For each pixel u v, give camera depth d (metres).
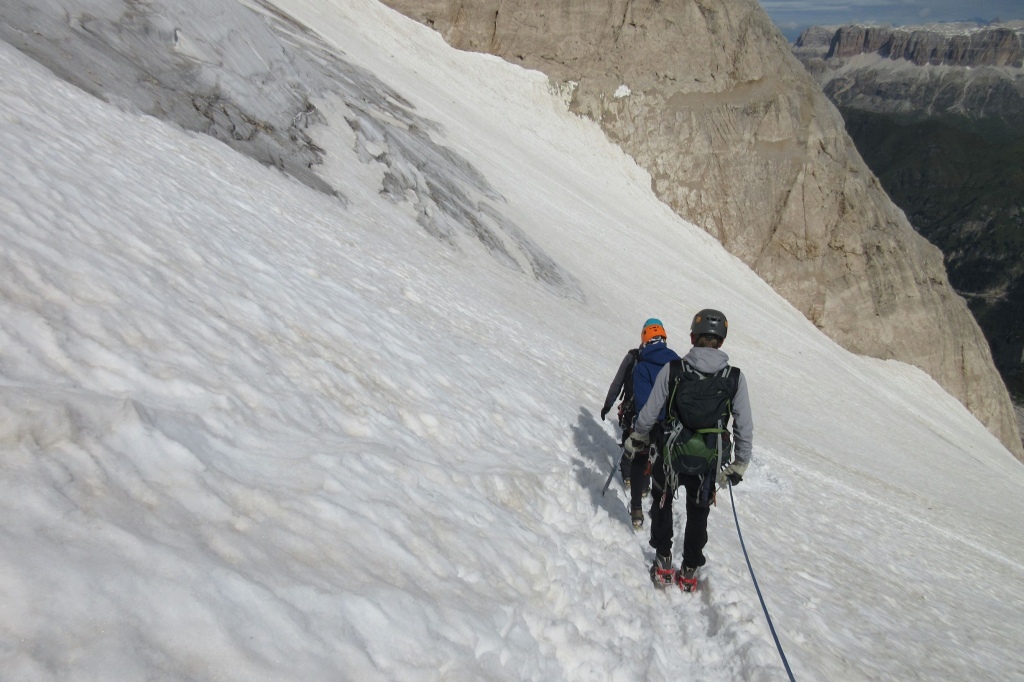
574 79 44.41
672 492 4.12
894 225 50.97
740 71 47.06
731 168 45.56
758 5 49.62
